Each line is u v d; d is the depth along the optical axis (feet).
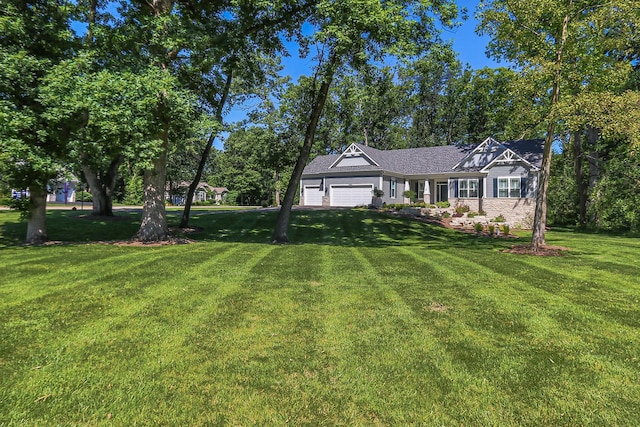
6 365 11.91
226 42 40.14
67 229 53.57
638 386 11.14
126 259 28.48
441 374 11.75
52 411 9.71
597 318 16.67
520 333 14.97
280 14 42.68
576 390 10.91
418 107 153.99
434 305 18.45
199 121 37.68
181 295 19.36
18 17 33.32
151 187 40.86
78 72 33.04
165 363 12.26
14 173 35.65
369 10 33.86
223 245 39.09
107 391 10.64
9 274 23.17
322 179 110.01
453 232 71.31
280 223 47.42
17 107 32.86
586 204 88.84
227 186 190.60
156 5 39.75
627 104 35.12
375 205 96.37
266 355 12.92
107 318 15.99
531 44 39.45
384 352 13.21
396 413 9.84
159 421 9.42
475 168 91.15
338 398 10.46
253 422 9.45
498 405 10.19
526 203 83.25
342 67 42.47
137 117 32.68
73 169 35.09
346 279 23.70
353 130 143.33
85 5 42.22
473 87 102.12
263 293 20.06
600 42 38.52
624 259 34.40
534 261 31.91
